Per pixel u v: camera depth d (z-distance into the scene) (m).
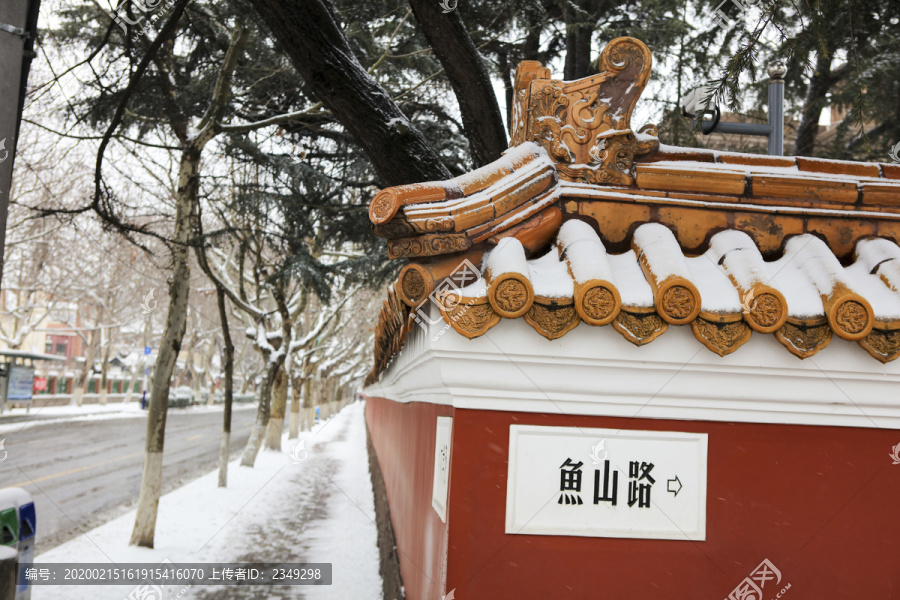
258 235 11.80
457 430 2.59
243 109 10.91
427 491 3.69
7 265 24.56
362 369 49.88
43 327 46.44
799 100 8.73
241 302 16.27
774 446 2.69
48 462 17.86
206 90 10.59
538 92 2.80
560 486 2.60
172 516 11.34
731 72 3.84
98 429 26.52
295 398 24.36
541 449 2.61
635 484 2.62
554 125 2.77
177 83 10.07
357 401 77.69
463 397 2.59
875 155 7.55
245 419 41.31
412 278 2.45
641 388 2.58
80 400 34.66
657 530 2.61
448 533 2.54
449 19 5.12
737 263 2.54
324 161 11.28
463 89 5.46
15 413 28.73
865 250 2.74
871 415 2.70
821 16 4.04
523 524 2.57
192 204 9.80
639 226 2.73
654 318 2.37
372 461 15.77
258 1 4.64
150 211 11.92
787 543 2.64
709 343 2.38
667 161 2.82
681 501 2.63
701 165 2.81
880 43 6.66
